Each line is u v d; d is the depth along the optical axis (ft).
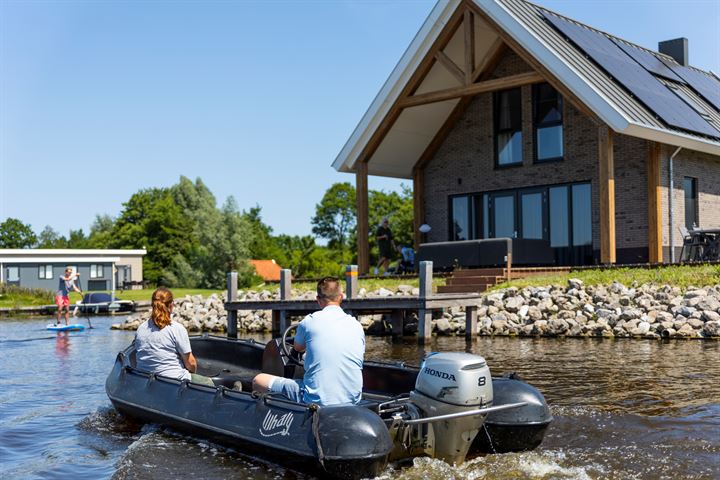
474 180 77.66
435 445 18.56
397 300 47.26
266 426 19.49
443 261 63.72
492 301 52.29
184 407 22.79
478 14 63.82
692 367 32.35
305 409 18.80
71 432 24.93
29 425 26.07
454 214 79.87
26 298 121.39
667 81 74.49
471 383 18.26
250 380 28.40
